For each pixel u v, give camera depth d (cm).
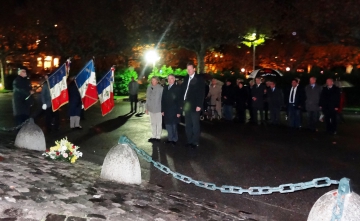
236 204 696
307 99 1491
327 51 3894
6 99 2828
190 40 2816
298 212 665
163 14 2605
